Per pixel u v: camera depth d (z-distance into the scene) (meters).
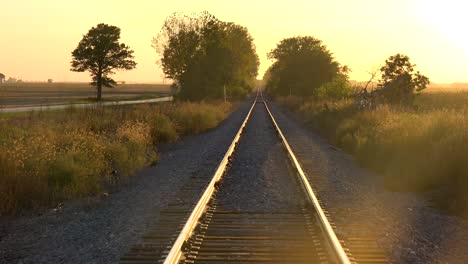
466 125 16.42
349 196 12.81
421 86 36.62
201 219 9.88
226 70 71.06
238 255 7.82
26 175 12.38
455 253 8.29
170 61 67.31
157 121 28.42
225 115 51.22
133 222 10.12
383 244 8.68
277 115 54.22
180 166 17.80
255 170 16.53
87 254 8.10
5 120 27.52
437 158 14.17
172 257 7.03
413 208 11.57
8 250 8.59
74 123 25.69
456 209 11.07
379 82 36.88
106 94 155.38
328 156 20.98
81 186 13.15
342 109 35.75
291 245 8.34
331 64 90.12
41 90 196.50
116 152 17.47
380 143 18.86
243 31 94.75
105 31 116.25
